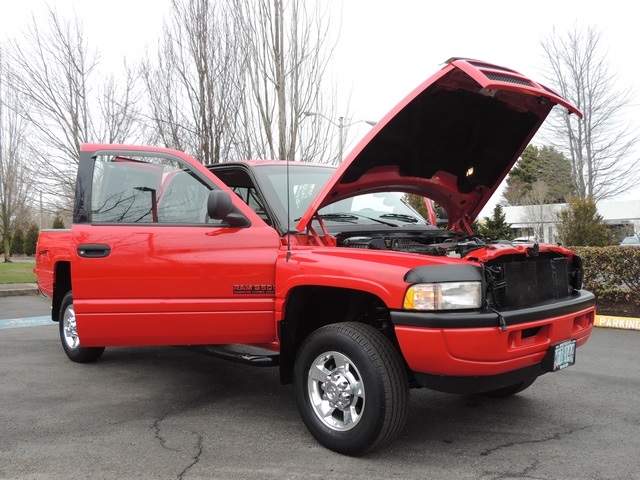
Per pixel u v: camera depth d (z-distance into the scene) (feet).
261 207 14.79
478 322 9.86
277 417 13.37
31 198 62.39
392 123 12.00
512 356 10.30
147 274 12.72
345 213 14.97
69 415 13.39
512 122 13.58
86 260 12.88
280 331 12.36
